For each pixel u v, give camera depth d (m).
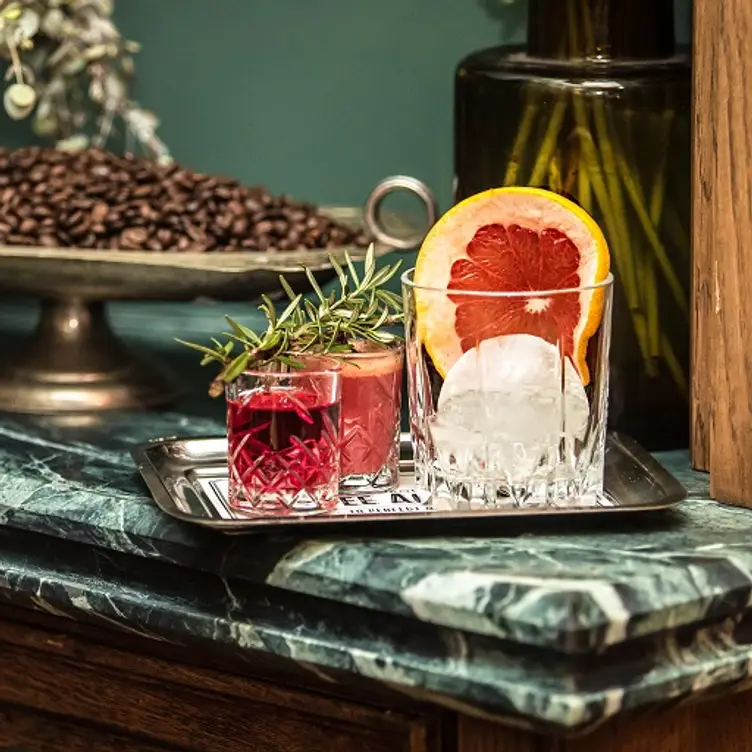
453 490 1.43
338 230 1.98
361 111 2.24
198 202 1.94
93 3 2.23
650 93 1.65
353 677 1.35
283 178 2.31
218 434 1.83
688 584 1.28
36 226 1.90
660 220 1.68
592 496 1.45
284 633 1.37
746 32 1.43
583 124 1.65
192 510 1.45
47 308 1.98
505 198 1.45
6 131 2.43
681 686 1.28
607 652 1.25
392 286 2.21
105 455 1.74
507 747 1.32
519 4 2.09
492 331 1.39
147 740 1.54
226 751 1.48
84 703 1.57
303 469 1.42
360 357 1.50
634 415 1.72
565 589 1.23
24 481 1.60
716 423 1.51
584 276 1.45
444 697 1.28
